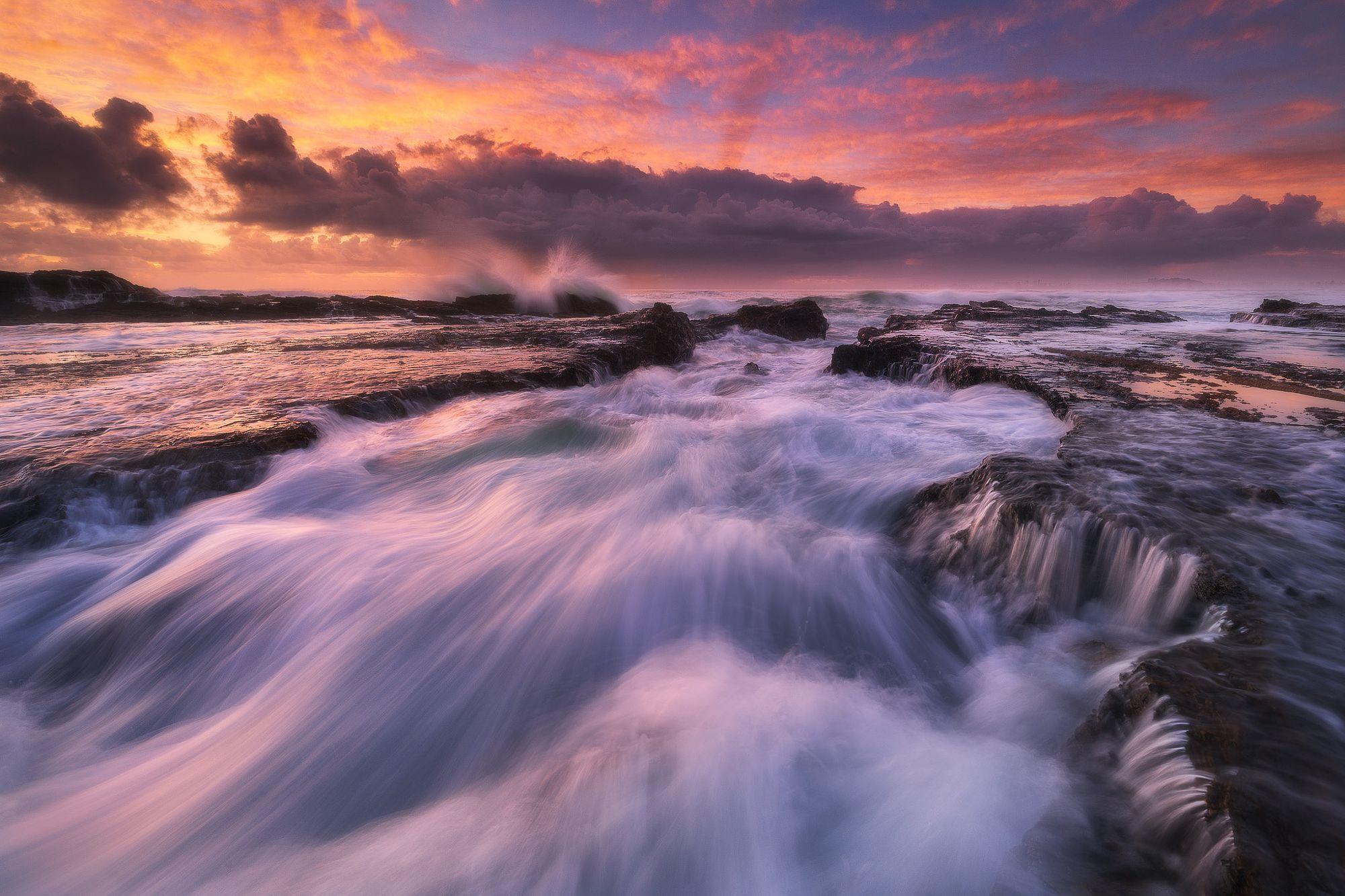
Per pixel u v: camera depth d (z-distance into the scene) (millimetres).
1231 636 2893
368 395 9031
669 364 16703
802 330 23594
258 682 4148
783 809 2664
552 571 5105
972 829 2412
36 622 4699
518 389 11039
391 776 3371
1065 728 2939
